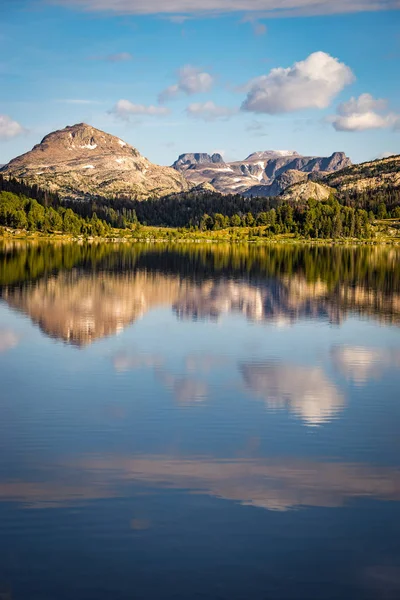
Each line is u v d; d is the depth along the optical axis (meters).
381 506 24.05
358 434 32.94
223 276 138.25
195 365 49.38
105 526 22.19
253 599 18.47
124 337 61.88
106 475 26.84
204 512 23.36
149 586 18.95
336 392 41.56
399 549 20.95
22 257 187.62
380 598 18.53
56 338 60.97
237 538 21.50
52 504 23.89
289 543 21.25
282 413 36.75
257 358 52.25
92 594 18.62
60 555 20.42
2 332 63.91
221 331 65.94
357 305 89.94
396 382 44.50
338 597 18.59
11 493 24.86
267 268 163.25
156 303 89.88
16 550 20.66
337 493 25.25
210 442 31.39
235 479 26.55
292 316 78.12
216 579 19.30
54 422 34.56
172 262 181.00
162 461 28.66
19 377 45.12
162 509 23.59
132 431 33.06
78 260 181.62
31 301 89.56
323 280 130.62
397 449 30.67
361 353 54.75
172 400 39.25
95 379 44.53
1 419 35.03
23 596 18.50
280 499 24.59
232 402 38.84
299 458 29.27
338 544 21.22
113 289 107.81
